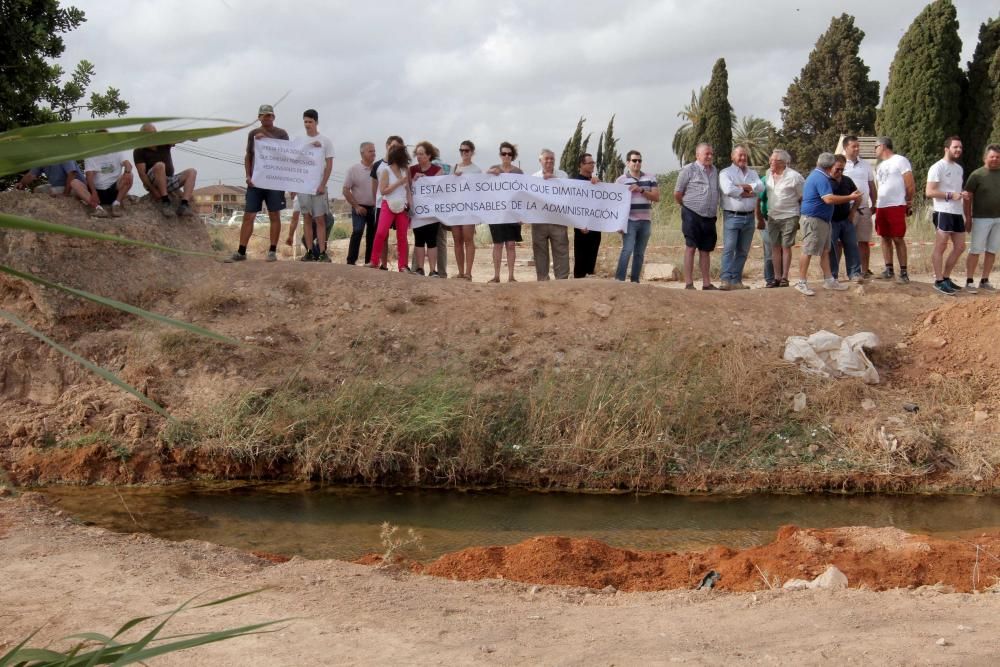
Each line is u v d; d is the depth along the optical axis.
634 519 8.40
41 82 13.16
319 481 9.50
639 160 12.77
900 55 31.00
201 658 4.27
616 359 10.70
